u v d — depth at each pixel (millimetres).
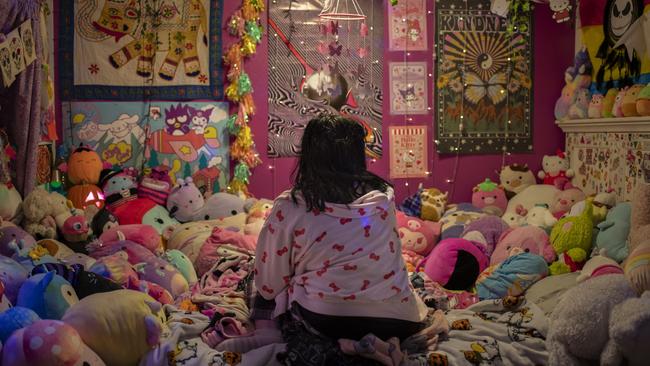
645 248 2816
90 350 2305
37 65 3641
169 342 2477
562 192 4082
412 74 4648
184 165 4496
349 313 2361
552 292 3049
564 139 4715
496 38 4664
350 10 4566
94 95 4383
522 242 3584
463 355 2500
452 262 3479
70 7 4316
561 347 2572
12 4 3311
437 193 4457
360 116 4633
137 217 4051
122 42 4391
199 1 4426
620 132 3924
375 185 2438
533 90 4707
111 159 4422
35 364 2100
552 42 4691
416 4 4605
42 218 3424
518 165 4582
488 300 3002
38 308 2432
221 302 2918
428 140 4695
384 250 2379
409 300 2475
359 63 4605
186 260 3520
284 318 2596
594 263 3141
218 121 4520
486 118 4703
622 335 2377
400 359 2391
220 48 4465
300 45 4547
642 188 3225
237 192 4488
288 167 4613
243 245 3633
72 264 2770
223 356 2439
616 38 4008
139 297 2465
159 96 4445
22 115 3559
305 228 2338
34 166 3637
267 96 4555
